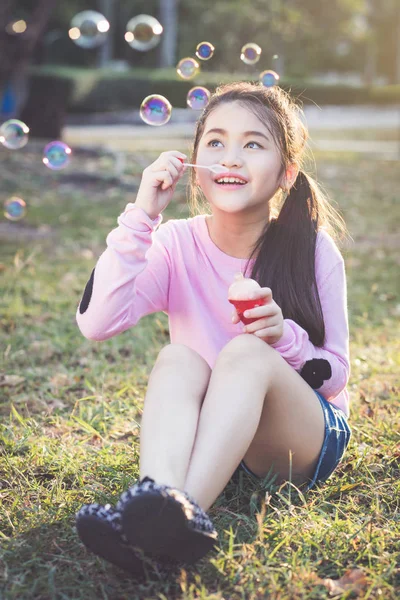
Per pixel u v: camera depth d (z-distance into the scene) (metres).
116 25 34.00
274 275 2.22
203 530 1.72
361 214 8.54
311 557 1.97
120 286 2.10
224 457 1.84
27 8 25.55
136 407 3.00
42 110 13.12
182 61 2.97
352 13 41.41
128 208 2.12
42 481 2.41
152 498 1.63
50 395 3.19
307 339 2.15
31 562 1.91
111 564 1.90
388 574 1.85
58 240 6.53
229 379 1.92
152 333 4.09
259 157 2.14
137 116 21.67
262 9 34.78
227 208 2.15
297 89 2.77
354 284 5.36
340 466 2.50
